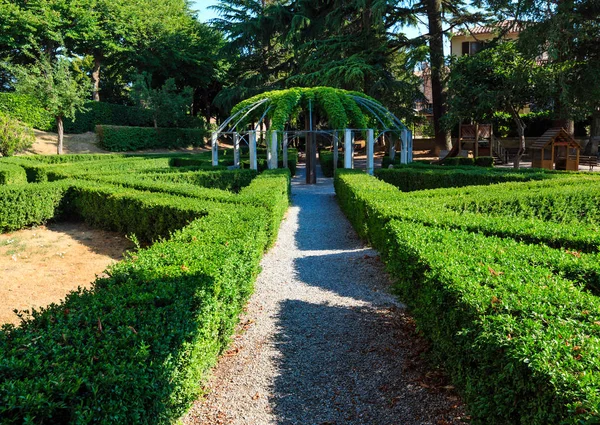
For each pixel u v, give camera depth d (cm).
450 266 355
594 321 254
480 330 262
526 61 1941
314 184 2034
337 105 1933
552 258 382
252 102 2053
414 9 2634
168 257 409
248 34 3067
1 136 2406
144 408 225
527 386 216
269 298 595
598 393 187
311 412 348
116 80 4228
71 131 3192
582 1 1984
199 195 896
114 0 3434
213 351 368
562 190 808
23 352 224
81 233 978
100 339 244
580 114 1973
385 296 586
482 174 1255
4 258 777
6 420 174
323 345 459
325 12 2853
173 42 3694
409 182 1469
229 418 342
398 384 378
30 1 2942
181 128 3747
